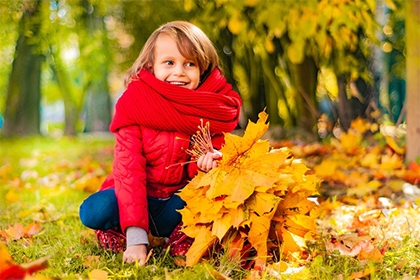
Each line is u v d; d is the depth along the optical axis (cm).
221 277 156
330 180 359
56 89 2453
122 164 196
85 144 1162
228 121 204
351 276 161
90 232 242
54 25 918
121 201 191
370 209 275
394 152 385
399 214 243
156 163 203
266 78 755
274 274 162
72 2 887
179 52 201
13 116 1405
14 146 1049
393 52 835
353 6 374
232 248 175
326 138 664
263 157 175
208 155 179
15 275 118
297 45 377
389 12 673
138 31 836
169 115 196
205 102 197
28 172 506
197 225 181
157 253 202
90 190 402
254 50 673
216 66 220
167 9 751
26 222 279
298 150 513
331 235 217
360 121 546
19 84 1395
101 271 160
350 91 650
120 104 202
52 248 205
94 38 1052
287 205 181
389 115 738
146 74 200
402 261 175
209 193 170
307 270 163
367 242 190
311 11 372
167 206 208
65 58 1425
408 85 370
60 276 162
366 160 401
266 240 174
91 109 2314
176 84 202
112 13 882
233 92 215
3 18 912
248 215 169
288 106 754
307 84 671
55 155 789
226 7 402
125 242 206
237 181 169
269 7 381
